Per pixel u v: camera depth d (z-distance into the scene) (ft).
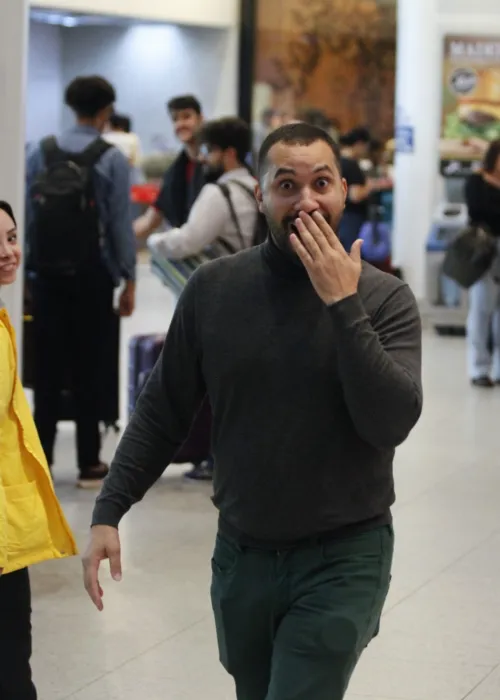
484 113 58.85
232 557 10.81
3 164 22.86
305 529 10.39
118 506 11.22
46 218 25.52
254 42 76.07
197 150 30.14
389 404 9.71
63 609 19.31
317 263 9.71
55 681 16.37
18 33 22.70
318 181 10.21
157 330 50.37
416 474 29.27
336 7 74.84
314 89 75.66
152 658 17.28
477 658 17.46
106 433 32.71
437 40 58.95
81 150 25.96
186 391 11.27
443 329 56.80
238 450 10.61
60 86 82.02
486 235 40.60
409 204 60.13
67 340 26.32
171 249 26.37
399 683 16.51
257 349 10.47
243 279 10.72
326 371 10.30
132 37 79.20
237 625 10.78
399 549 22.88
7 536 12.61
